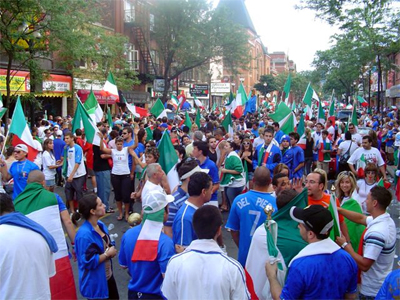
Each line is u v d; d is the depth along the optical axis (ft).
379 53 85.97
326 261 9.73
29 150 30.73
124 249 13.43
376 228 12.93
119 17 112.88
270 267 11.56
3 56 65.46
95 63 82.12
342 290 9.81
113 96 48.01
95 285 13.70
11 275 11.59
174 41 109.91
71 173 30.78
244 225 15.17
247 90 258.78
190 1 106.42
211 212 10.16
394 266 20.15
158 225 13.12
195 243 10.11
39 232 12.39
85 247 13.60
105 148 31.45
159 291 12.84
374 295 13.01
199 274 9.66
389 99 182.19
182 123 62.80
